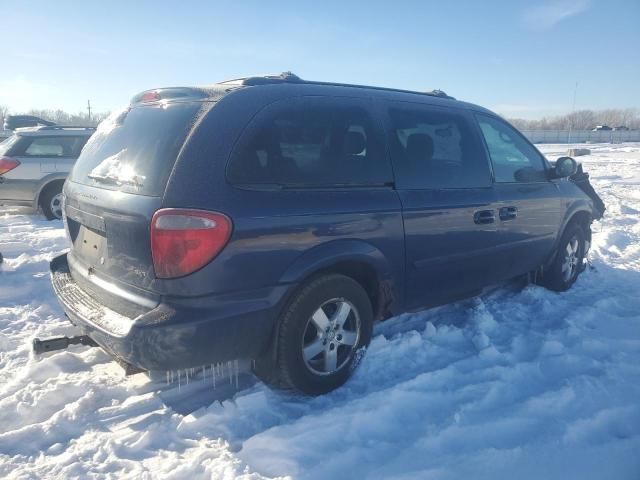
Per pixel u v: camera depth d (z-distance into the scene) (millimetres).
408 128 3762
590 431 2920
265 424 3021
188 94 3160
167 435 2896
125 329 2730
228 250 2756
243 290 2846
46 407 3174
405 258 3590
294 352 3109
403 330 4316
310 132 3217
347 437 2857
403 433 2928
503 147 4527
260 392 3197
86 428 2973
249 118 2980
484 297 5082
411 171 3678
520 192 4500
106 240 3029
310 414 3018
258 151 2967
